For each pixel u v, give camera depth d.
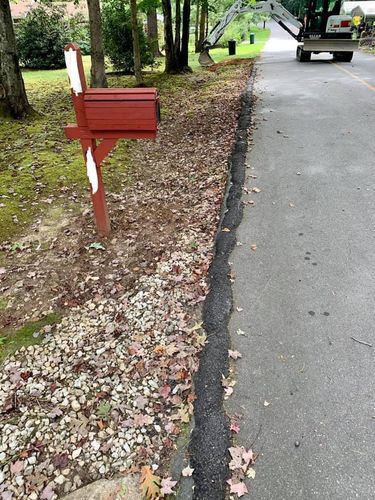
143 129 3.29
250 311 2.99
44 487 1.95
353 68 13.52
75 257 3.74
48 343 2.80
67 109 9.42
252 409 2.28
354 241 3.73
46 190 5.09
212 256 3.66
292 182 4.99
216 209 4.49
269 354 2.63
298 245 3.73
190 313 3.01
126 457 2.07
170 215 4.43
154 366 2.57
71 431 2.20
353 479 1.92
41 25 17.62
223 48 25.78
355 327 2.79
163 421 2.24
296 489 1.90
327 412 2.24
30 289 3.35
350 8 23.64
